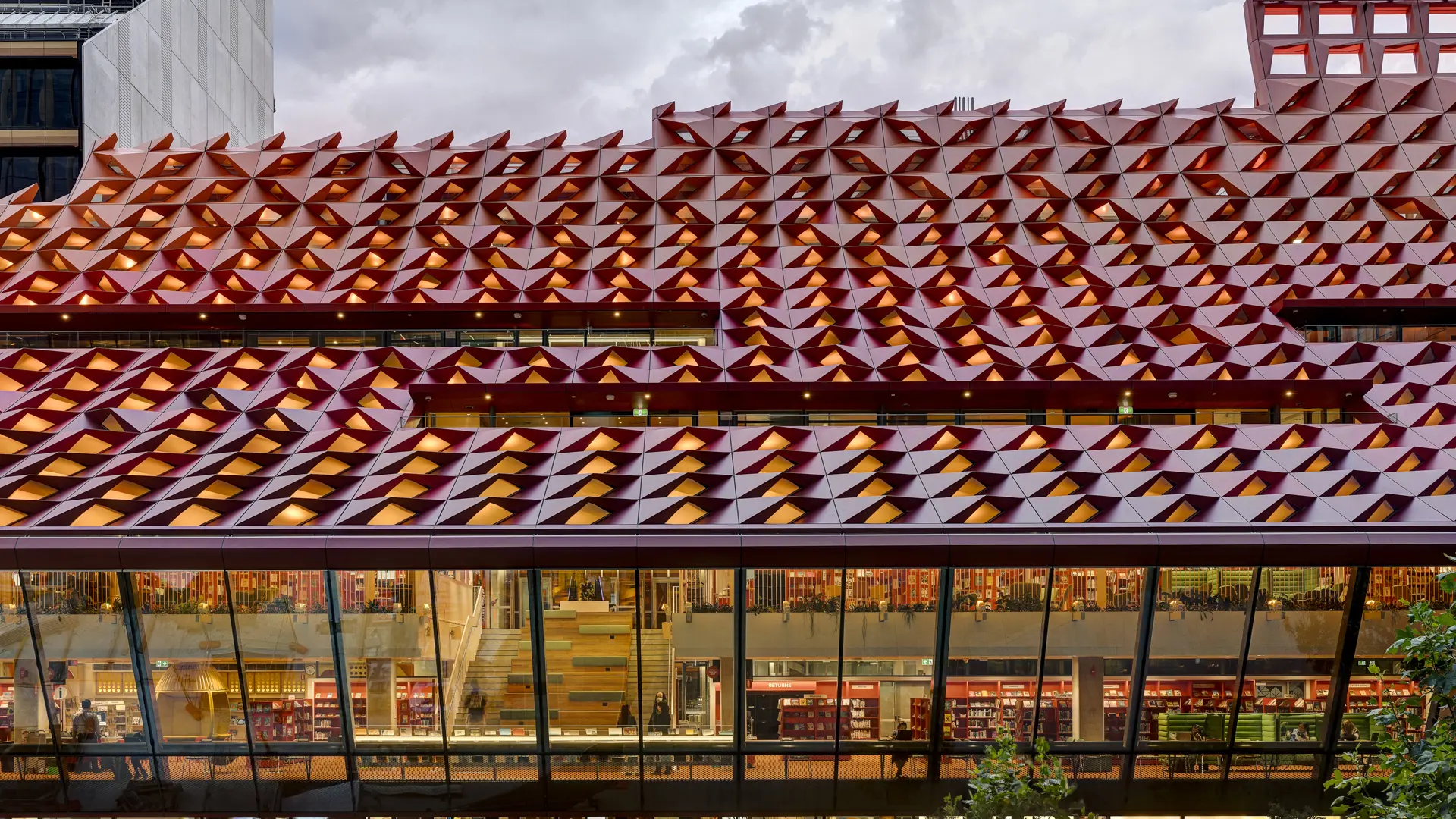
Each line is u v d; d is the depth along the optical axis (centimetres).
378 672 1922
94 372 2436
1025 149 3403
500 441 2223
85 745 1936
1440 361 2545
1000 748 1681
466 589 1894
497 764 1964
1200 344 2623
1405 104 3422
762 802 1984
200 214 3216
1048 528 1881
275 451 2175
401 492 2039
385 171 3409
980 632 1914
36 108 4131
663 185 3350
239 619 1891
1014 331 2748
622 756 1961
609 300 2911
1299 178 3222
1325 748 1934
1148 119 3462
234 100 5641
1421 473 1998
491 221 3244
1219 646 1908
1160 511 1930
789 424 2625
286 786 1972
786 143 3509
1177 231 3106
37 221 3159
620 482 2062
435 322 2973
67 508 1911
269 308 2870
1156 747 1948
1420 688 1016
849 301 2900
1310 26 3631
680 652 1920
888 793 1980
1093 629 1906
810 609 1903
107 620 1880
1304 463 2075
